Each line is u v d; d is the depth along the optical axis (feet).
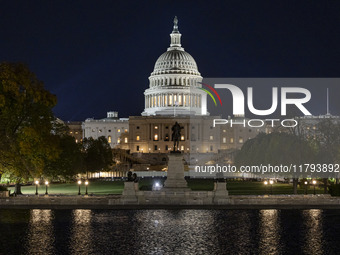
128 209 222.89
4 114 225.56
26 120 242.37
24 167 242.99
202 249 135.85
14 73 221.25
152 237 152.35
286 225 174.70
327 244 142.41
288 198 235.81
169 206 227.40
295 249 135.95
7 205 231.50
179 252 132.36
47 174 289.74
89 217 194.90
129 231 162.40
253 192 314.14
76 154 374.43
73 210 218.38
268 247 138.41
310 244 142.31
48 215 200.54
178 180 277.23
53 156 247.91
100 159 458.50
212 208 225.35
